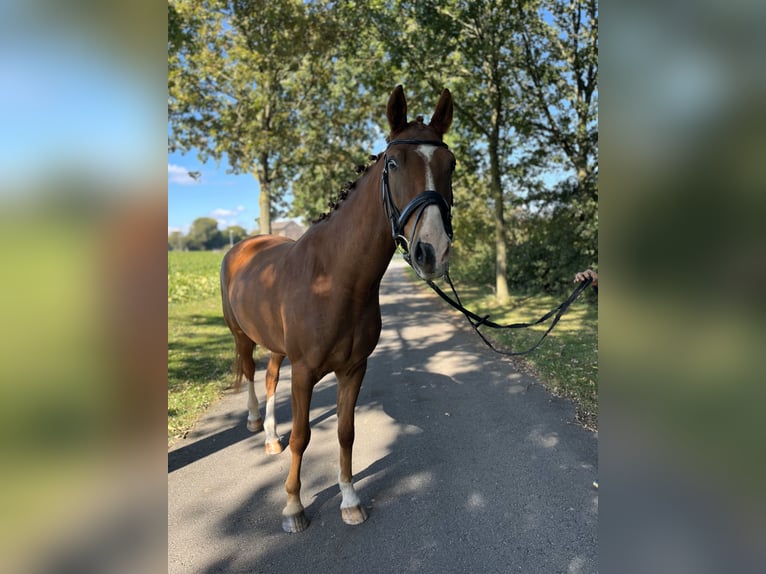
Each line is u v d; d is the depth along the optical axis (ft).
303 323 7.68
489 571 6.85
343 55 32.09
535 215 41.68
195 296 43.60
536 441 11.12
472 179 40.14
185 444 11.69
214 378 17.38
